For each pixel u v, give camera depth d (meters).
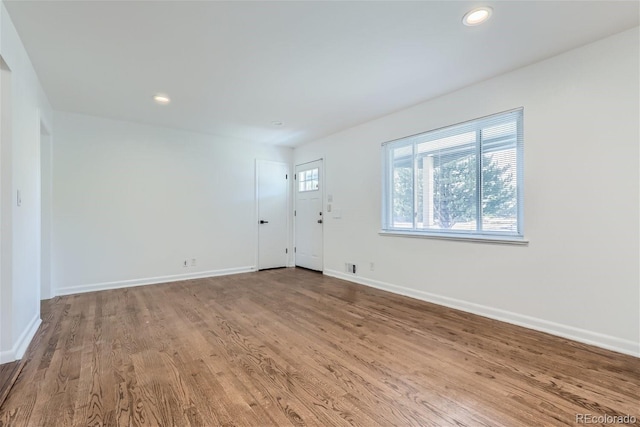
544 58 2.57
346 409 1.62
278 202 5.71
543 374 1.94
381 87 3.13
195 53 2.46
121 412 1.59
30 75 2.56
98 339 2.50
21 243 2.31
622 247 2.22
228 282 4.54
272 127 4.54
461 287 3.21
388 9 1.94
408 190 3.82
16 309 2.18
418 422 1.51
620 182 2.23
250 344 2.41
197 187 4.84
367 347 2.35
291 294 3.87
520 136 2.78
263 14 1.98
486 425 1.48
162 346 2.37
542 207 2.61
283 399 1.70
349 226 4.61
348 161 4.62
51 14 1.95
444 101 3.34
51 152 3.73
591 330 2.36
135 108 3.72
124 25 2.08
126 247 4.25
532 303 2.68
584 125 2.38
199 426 1.49
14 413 1.57
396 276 3.91
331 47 2.39
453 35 2.23
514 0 1.86
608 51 2.27
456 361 2.12
